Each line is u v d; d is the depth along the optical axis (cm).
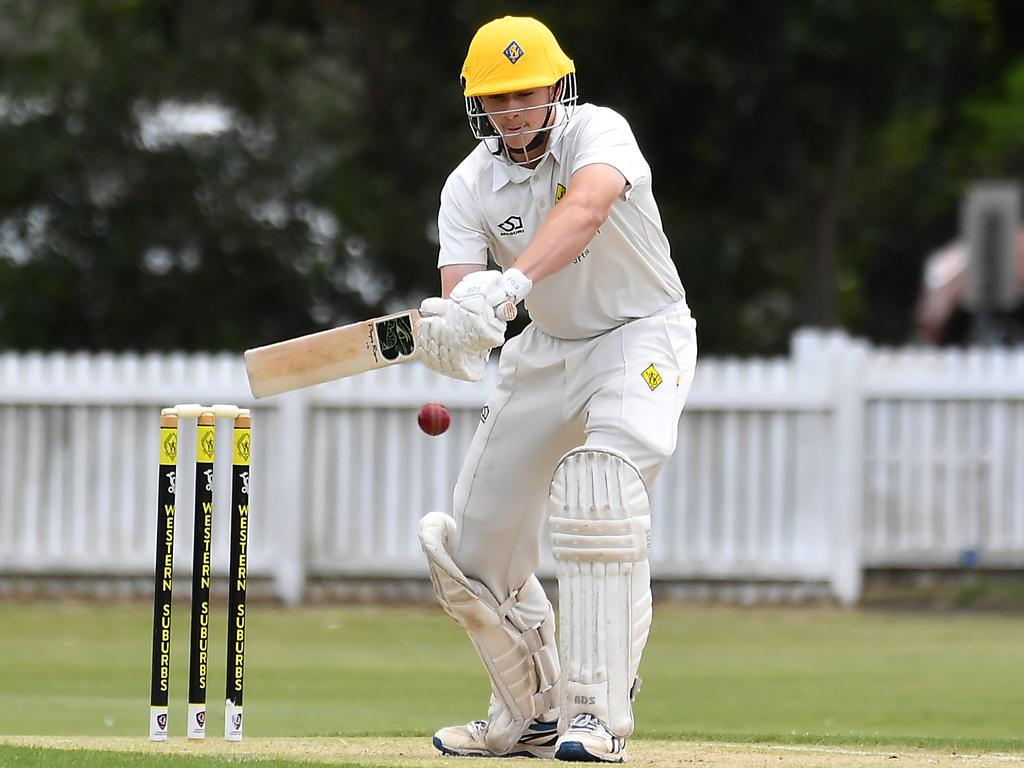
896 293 9931
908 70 5788
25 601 4181
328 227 6756
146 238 6544
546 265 1617
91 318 6569
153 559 4225
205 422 1711
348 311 6750
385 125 6706
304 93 6944
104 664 3212
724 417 4197
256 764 1555
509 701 1842
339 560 4219
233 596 1734
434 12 6247
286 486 4178
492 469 1817
